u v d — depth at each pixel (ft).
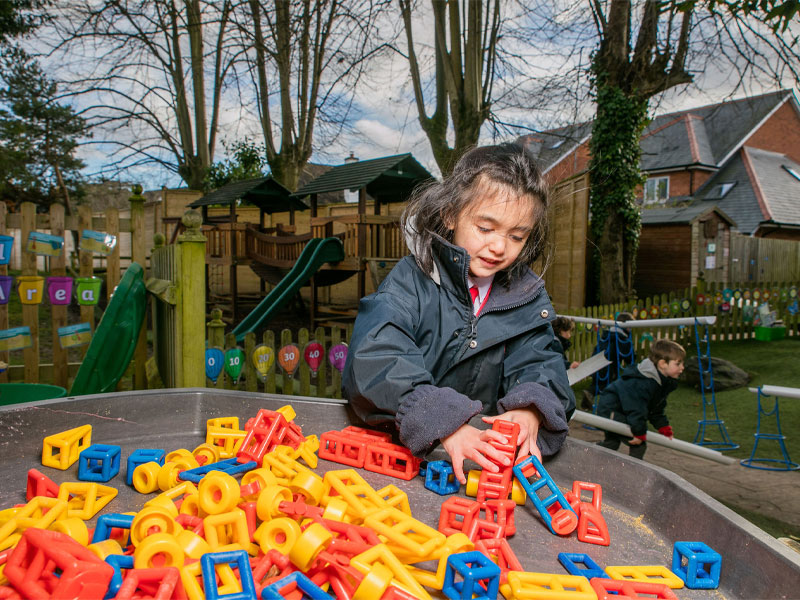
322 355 15.35
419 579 2.36
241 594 2.05
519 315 4.37
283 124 42.96
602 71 28.94
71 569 1.92
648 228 39.99
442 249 4.15
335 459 3.71
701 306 29.58
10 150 56.65
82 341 13.55
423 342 4.19
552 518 2.89
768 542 2.17
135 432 4.09
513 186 3.90
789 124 81.82
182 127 46.16
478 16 29.66
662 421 13.43
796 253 44.16
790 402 19.67
